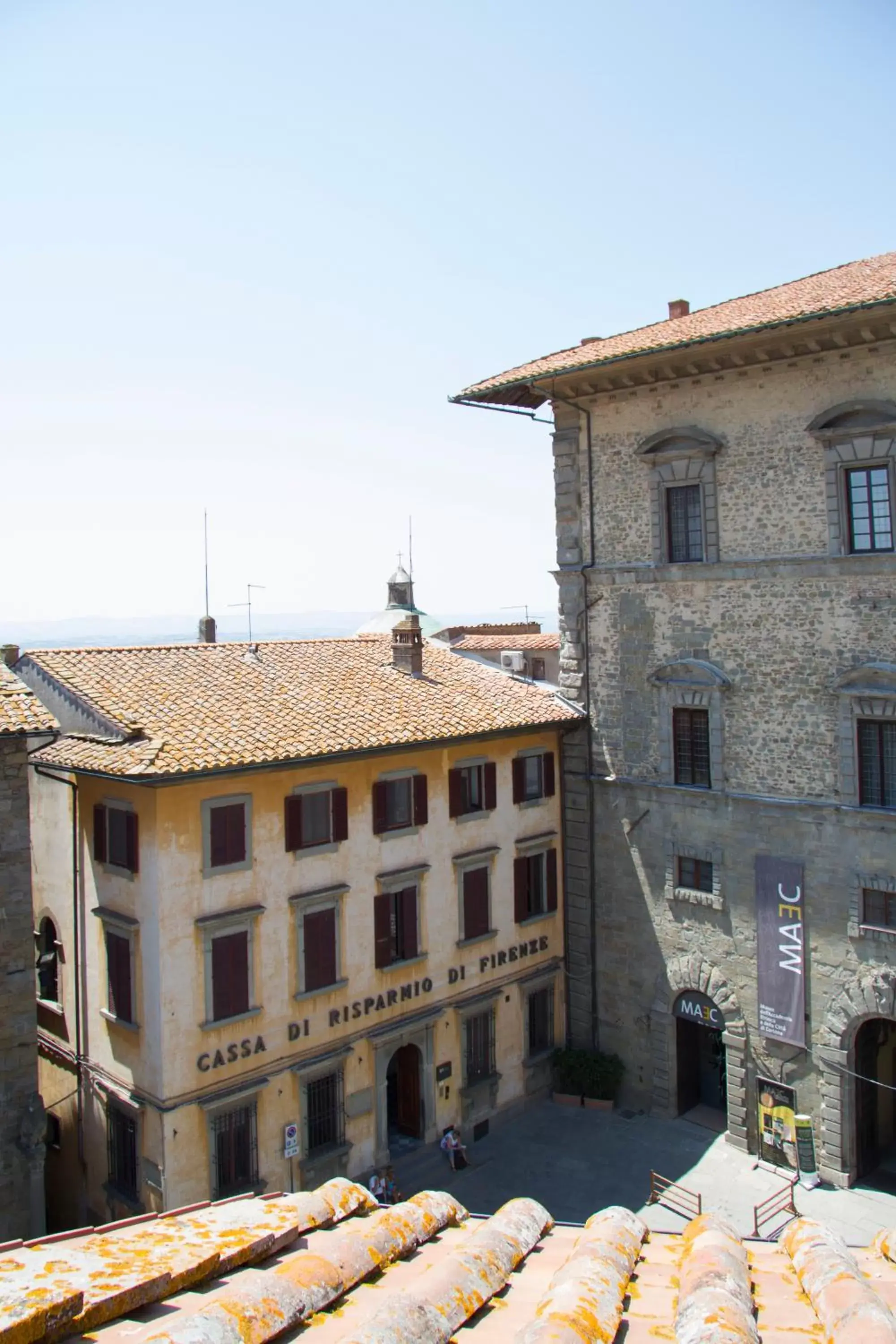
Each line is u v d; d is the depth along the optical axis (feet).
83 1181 93.97
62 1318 18.70
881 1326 21.84
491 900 112.16
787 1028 101.09
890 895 94.53
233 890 88.89
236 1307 20.76
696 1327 21.99
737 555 103.45
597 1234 29.45
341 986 96.68
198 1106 86.02
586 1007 119.24
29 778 95.09
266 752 88.53
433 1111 105.50
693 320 113.70
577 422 116.57
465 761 109.09
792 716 100.37
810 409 97.66
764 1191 97.30
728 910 106.01
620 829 115.44
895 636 93.20
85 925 93.04
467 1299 24.14
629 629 113.39
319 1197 30.27
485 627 193.06
